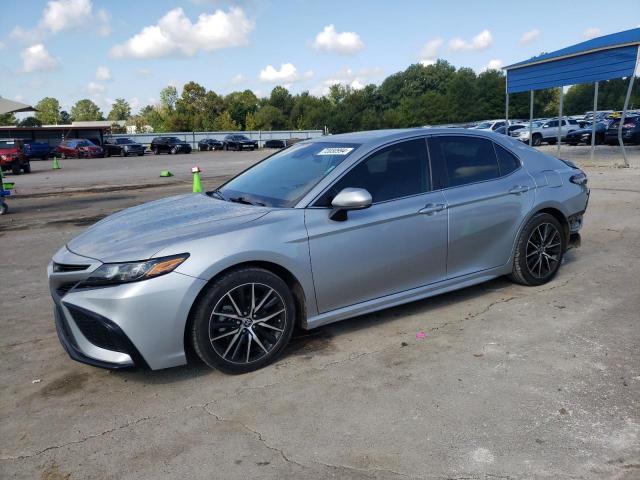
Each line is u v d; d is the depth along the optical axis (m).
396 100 101.56
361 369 3.54
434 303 4.69
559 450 2.62
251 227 3.51
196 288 3.26
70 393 3.40
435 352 3.74
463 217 4.34
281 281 3.58
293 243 3.59
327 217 3.75
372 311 4.04
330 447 2.71
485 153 4.69
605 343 3.78
